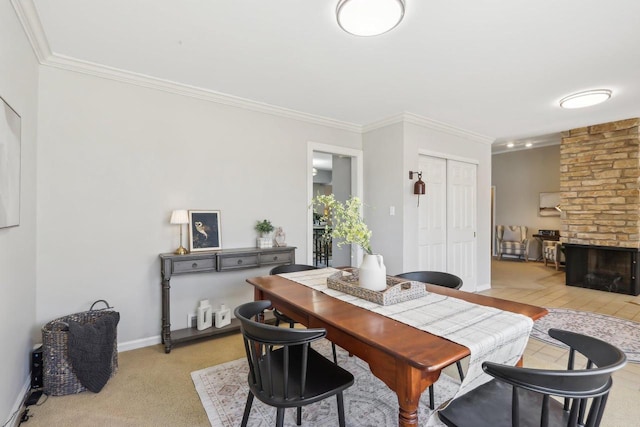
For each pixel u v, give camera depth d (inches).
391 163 158.6
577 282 198.1
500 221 311.1
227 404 77.7
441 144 171.8
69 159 99.9
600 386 39.4
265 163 141.2
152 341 113.5
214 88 121.8
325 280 89.6
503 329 52.6
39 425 70.3
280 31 83.7
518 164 297.1
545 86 120.6
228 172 131.0
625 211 175.8
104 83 105.6
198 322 117.0
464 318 57.9
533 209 288.8
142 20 78.8
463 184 185.0
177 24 80.5
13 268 72.5
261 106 137.8
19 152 74.1
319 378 60.1
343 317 58.9
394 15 73.2
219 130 129.0
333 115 154.3
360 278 74.1
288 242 147.9
